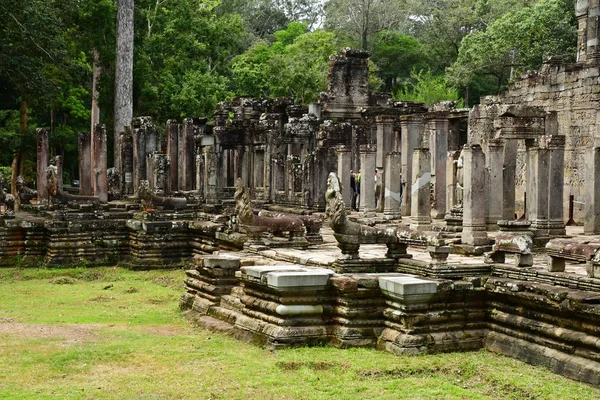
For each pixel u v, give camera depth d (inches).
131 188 1136.2
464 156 612.1
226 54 1947.6
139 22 1749.5
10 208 917.2
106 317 584.1
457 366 416.5
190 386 380.2
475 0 2412.6
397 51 2474.2
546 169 666.2
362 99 1330.0
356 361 423.2
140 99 1796.3
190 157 1107.3
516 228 624.4
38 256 911.0
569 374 393.7
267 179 1083.3
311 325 467.5
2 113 1704.0
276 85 1937.7
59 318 579.5
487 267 482.3
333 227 505.4
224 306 544.7
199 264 570.9
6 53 1343.5
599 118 764.6
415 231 498.3
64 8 1486.2
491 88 2287.2
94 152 1024.9
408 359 428.5
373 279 467.2
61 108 1899.6
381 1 2576.3
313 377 395.2
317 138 1087.6
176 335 505.0
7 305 644.7
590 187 709.9
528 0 2069.4
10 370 409.4
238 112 1362.0
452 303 457.7
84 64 1854.1
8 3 1274.6
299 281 462.0
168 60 1813.5
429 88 1999.3
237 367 416.2
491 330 459.8
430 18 2554.1
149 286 756.0
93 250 916.6
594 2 1140.5
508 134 676.7
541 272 445.7
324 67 2005.4
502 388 379.2
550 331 412.8
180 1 1824.6
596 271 409.4
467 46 1991.9
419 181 683.4
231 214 752.3
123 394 366.3
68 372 407.2
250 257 597.3
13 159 1662.2
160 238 901.8
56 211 927.7
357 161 1095.0
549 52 1689.2
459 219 724.7
